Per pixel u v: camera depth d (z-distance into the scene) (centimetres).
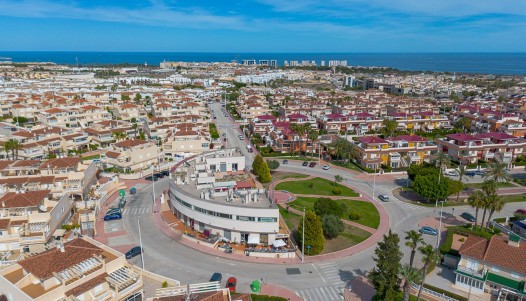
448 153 14350
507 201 10869
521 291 6028
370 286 6812
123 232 8831
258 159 12162
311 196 11075
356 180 12738
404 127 19850
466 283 6662
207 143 14888
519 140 14350
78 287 5012
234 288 6575
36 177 9569
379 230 9100
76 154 14725
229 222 8219
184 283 6819
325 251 8050
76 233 7794
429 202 10881
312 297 6462
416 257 7831
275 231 8081
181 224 9275
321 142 16638
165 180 12519
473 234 8456
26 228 7456
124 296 5253
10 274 5219
